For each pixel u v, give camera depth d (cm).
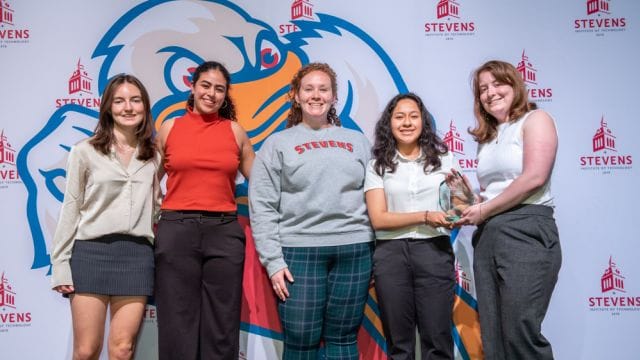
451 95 236
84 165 188
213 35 235
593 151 235
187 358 194
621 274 231
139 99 194
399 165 199
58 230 186
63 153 232
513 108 188
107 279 186
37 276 228
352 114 236
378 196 196
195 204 197
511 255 176
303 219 194
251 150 218
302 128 204
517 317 173
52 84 232
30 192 230
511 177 183
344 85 236
